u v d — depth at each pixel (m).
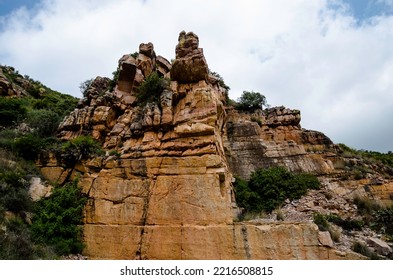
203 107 16.11
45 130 22.59
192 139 15.36
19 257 10.99
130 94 21.36
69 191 16.05
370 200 17.69
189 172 14.42
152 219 13.99
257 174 19.33
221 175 14.02
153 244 13.37
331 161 20.52
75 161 18.00
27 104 29.67
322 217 14.70
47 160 18.12
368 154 25.86
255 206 17.70
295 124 22.77
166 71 25.11
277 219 15.70
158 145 15.81
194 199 13.75
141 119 17.59
